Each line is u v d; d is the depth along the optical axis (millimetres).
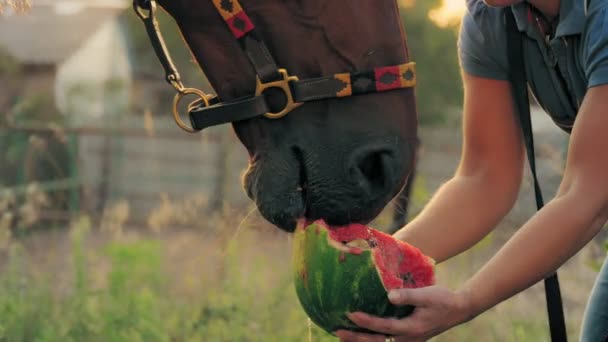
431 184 14570
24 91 20484
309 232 2680
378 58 2771
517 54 3166
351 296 2621
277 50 2797
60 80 22188
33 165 13625
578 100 3104
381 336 2740
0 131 14172
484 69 3340
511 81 3314
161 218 7055
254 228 3141
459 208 3303
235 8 2803
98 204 18375
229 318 5738
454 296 2682
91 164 19156
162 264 7676
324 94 2752
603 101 2811
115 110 23375
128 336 5715
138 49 30078
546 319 5836
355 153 2721
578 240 2781
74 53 22547
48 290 6285
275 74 2785
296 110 2793
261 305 5941
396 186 2762
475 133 3395
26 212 7645
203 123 2852
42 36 22484
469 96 3400
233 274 6047
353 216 2732
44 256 7742
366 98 2771
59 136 7535
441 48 21688
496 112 3354
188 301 6461
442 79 21375
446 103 20953
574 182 2809
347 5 2768
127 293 6441
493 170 3354
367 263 2629
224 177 9820
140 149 19000
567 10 2936
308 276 2672
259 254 6297
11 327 5754
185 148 18641
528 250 2760
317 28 2771
